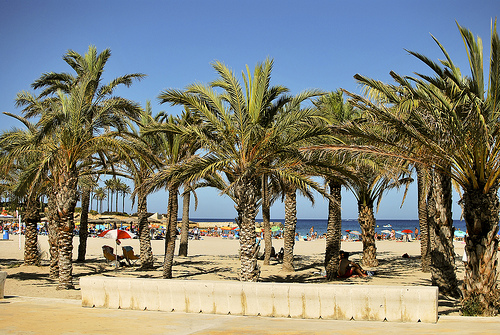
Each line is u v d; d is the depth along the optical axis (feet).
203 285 26.30
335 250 49.08
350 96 29.40
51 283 47.57
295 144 37.86
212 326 21.74
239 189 38.88
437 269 37.68
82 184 64.49
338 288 23.85
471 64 28.17
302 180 37.27
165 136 52.49
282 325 21.91
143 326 21.77
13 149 43.01
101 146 44.75
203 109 38.04
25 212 60.75
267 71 39.06
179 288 26.76
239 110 37.76
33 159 50.42
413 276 50.42
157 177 38.32
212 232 217.77
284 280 49.62
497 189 28.27
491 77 27.25
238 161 39.19
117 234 71.15
